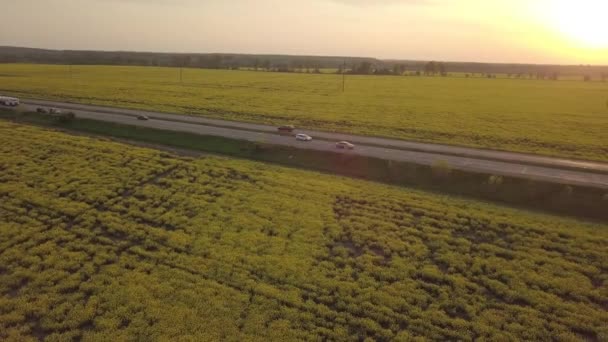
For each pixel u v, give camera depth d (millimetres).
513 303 26484
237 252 31125
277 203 39688
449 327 24172
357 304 25969
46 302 25500
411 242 33500
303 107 93438
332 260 30656
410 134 68500
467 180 46281
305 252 31375
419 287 27734
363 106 96938
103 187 42406
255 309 25141
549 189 43062
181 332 23266
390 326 24109
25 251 30922
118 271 28656
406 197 42125
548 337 23344
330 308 25703
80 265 29547
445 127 74500
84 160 50156
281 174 47594
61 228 34188
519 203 42250
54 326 23562
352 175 49719
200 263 29812
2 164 47906
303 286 27484
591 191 42375
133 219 36250
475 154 56438
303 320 24453
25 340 22547
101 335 22891
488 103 106938
